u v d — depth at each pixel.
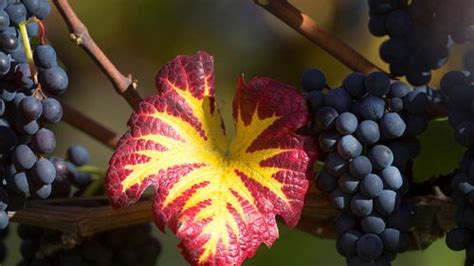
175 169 0.84
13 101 0.85
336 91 0.85
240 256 0.82
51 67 0.85
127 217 0.90
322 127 0.84
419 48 0.91
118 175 0.83
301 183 0.84
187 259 0.82
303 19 0.92
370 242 0.84
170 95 0.85
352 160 0.84
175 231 0.82
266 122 0.85
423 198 0.90
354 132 0.84
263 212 0.84
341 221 0.86
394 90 0.84
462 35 0.88
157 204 0.83
